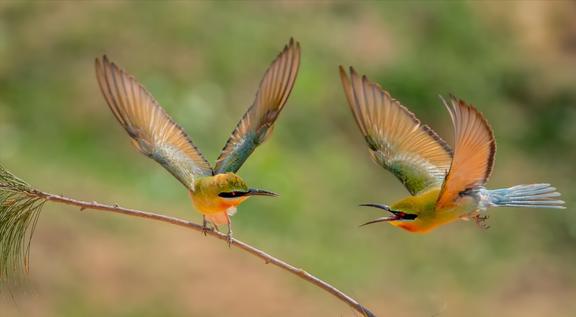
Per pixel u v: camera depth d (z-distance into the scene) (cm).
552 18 2166
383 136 626
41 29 1697
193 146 625
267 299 1284
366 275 1416
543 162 1792
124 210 566
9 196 560
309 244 1441
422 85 1853
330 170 1620
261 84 612
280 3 1934
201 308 1237
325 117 1725
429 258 1495
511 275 1495
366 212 1560
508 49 2041
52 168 1430
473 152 525
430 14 2014
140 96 613
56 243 1266
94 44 1689
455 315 1381
